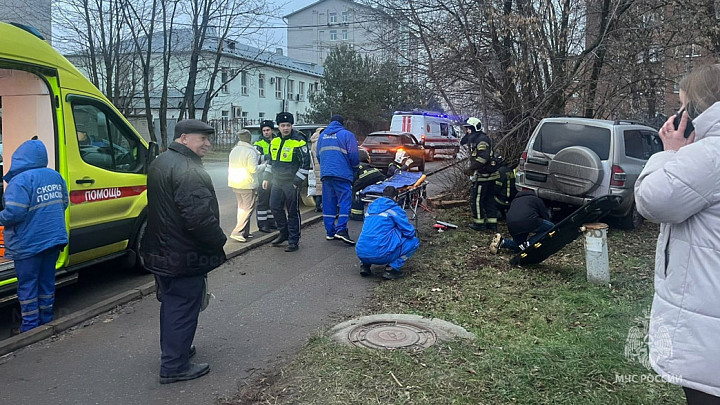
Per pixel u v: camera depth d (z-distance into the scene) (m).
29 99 5.53
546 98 10.85
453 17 10.85
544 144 9.23
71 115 5.66
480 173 8.77
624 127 8.80
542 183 9.01
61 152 5.48
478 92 11.32
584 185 8.41
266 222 8.80
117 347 4.50
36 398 3.63
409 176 8.72
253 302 5.56
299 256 7.45
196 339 4.61
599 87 11.73
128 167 6.56
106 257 6.28
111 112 6.28
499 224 9.46
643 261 6.94
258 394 3.61
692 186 1.94
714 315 1.94
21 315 5.23
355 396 3.46
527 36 10.07
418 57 11.44
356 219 9.95
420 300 5.49
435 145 24.19
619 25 10.91
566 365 3.75
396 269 6.27
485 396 3.42
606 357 3.85
